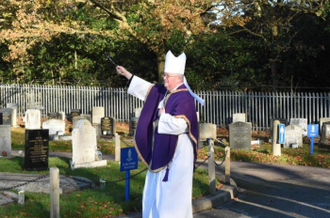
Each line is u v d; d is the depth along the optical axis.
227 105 27.34
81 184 11.00
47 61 34.56
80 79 34.69
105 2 25.83
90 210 9.02
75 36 33.44
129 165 10.02
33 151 13.11
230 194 11.39
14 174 11.69
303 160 17.08
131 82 7.03
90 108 31.06
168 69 6.56
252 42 31.62
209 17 26.39
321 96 24.64
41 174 11.78
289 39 29.88
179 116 6.34
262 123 27.53
